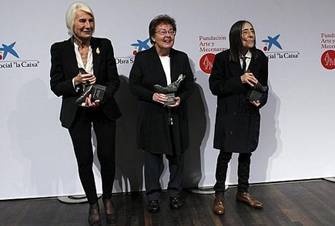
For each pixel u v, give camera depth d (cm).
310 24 319
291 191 316
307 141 335
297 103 329
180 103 270
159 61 266
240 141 265
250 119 266
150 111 268
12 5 293
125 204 302
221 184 283
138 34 304
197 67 314
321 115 333
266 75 271
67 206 302
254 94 257
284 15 315
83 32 234
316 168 340
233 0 308
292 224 259
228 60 262
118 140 318
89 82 235
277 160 336
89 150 255
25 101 306
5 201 316
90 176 261
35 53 300
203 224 263
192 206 294
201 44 311
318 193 310
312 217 268
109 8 300
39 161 315
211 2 306
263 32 315
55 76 243
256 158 333
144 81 267
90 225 267
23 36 297
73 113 243
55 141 313
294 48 321
